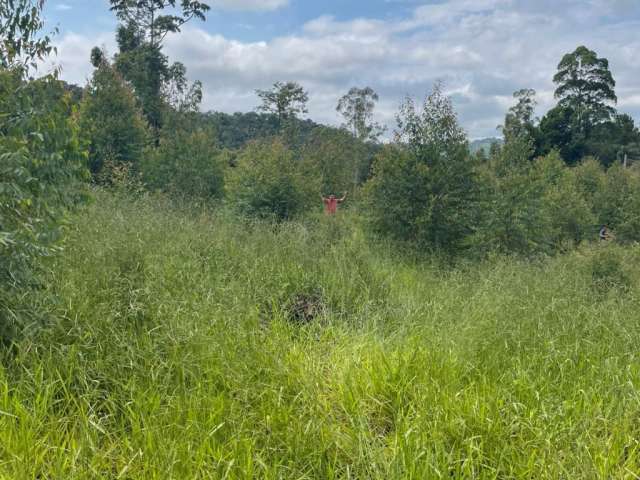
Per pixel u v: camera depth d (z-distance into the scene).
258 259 6.75
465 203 10.87
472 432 3.46
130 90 16.58
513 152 12.68
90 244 5.60
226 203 13.72
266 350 4.28
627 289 7.49
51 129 4.36
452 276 7.72
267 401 3.65
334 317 5.73
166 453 2.94
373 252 9.94
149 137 16.42
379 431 3.67
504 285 6.67
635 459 3.34
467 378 4.27
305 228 9.54
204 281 5.41
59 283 4.61
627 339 5.22
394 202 10.95
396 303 6.34
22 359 3.51
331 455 3.23
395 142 11.35
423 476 2.95
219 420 3.35
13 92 4.33
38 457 2.82
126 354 3.87
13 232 3.64
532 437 3.49
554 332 5.26
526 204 11.14
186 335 4.16
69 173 4.54
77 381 3.64
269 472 2.94
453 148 10.95
